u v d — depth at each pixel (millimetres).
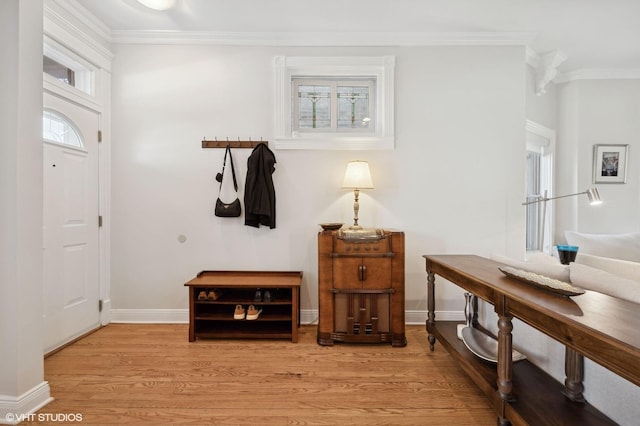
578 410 1269
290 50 2830
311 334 2588
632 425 1115
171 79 2811
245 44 2816
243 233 2838
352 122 2984
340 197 2846
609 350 844
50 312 2236
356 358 2184
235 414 1592
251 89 2824
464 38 2795
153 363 2098
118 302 2816
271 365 2078
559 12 2473
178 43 2801
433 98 2826
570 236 2961
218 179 2768
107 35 2721
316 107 2977
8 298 1514
